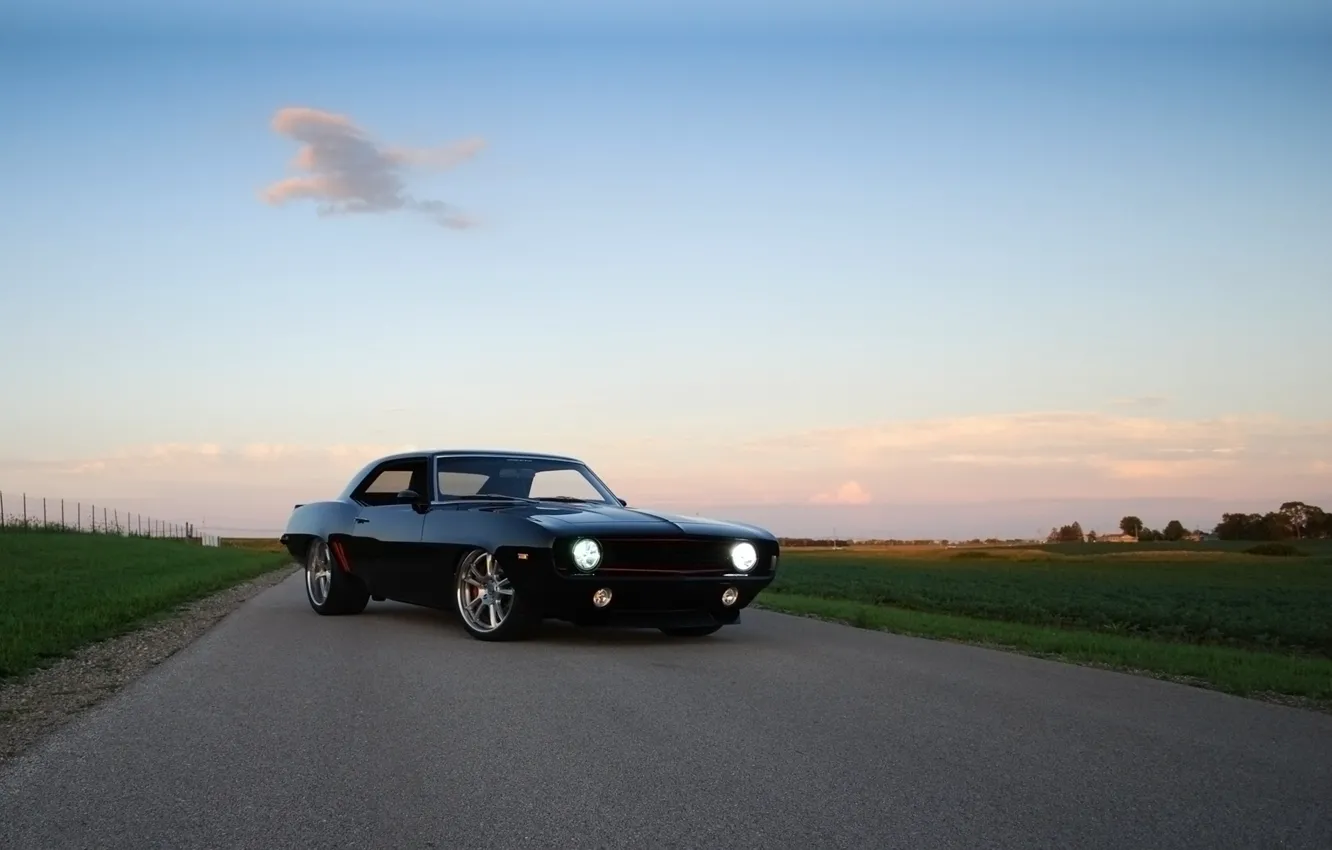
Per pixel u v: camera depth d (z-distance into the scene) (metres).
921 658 7.61
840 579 25.95
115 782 4.08
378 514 9.25
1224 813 3.77
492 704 5.56
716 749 4.62
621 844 3.38
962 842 3.42
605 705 5.55
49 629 8.82
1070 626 15.09
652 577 7.55
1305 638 14.18
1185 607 19.42
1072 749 4.73
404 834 3.47
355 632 8.70
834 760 4.45
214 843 3.38
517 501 8.85
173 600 12.45
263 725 5.06
